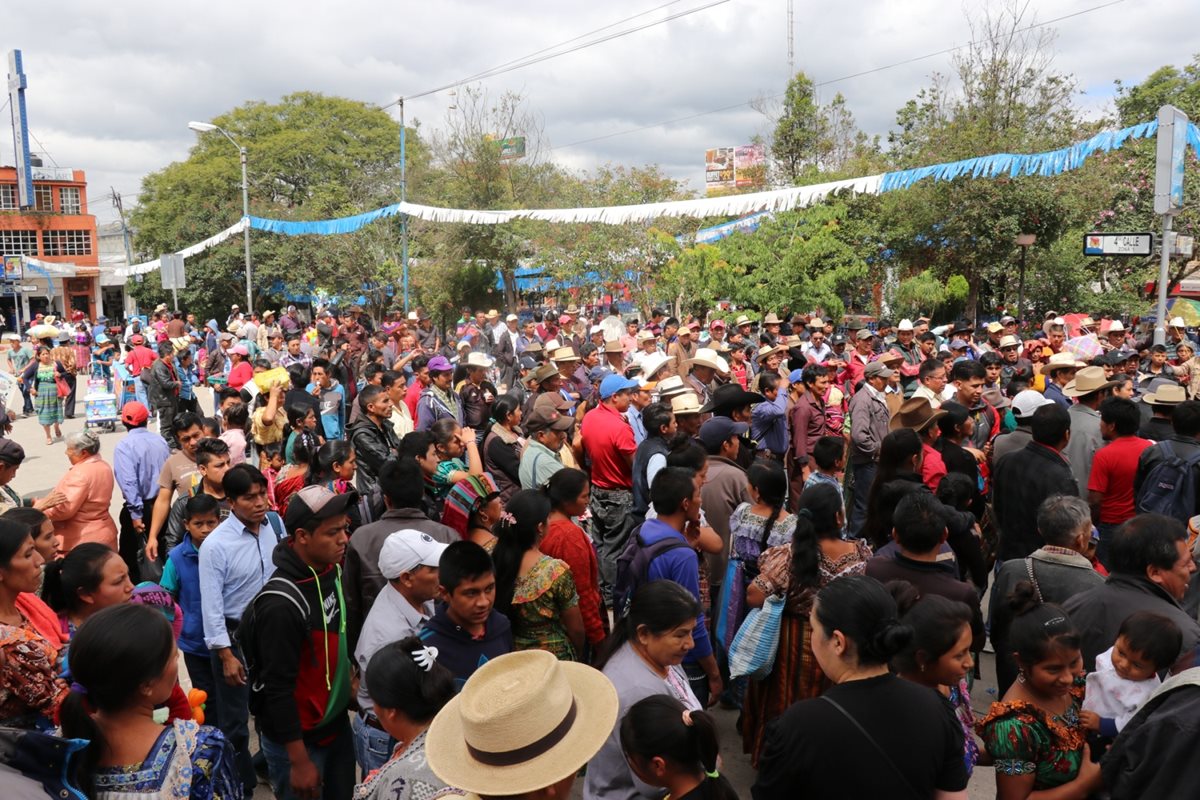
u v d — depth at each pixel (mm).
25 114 50938
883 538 5254
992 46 23219
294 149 44938
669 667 3393
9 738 2215
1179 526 3645
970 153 21312
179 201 44500
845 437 8180
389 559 3602
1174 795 2498
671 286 22234
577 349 17031
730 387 6555
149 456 6891
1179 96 30109
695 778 2637
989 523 5980
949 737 2633
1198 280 26875
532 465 6285
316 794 3611
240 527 4574
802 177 26375
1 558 3301
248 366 12008
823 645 2732
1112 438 5977
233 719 4535
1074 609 3748
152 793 2361
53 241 53062
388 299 37000
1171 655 3123
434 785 2494
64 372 16719
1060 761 3092
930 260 23625
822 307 20500
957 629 3080
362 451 7188
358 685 3736
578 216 15969
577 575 4391
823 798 2553
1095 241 10758
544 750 2135
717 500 5543
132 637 2365
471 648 3572
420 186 43156
